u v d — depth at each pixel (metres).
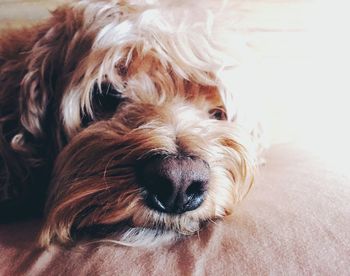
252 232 0.16
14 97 0.21
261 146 0.25
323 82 0.34
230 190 0.19
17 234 0.18
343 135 0.29
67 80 0.20
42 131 0.21
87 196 0.17
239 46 0.23
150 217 0.17
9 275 0.15
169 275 0.15
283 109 0.33
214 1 0.24
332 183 0.19
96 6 0.21
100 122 0.19
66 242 0.17
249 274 0.14
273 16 0.33
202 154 0.18
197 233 0.17
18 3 0.31
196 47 0.21
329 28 0.34
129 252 0.16
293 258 0.15
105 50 0.19
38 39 0.22
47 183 0.21
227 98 0.22
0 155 0.21
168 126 0.18
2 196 0.20
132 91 0.20
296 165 0.22
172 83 0.21
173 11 0.21
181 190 0.17
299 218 0.17
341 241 0.15
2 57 0.22
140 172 0.17
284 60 0.33
